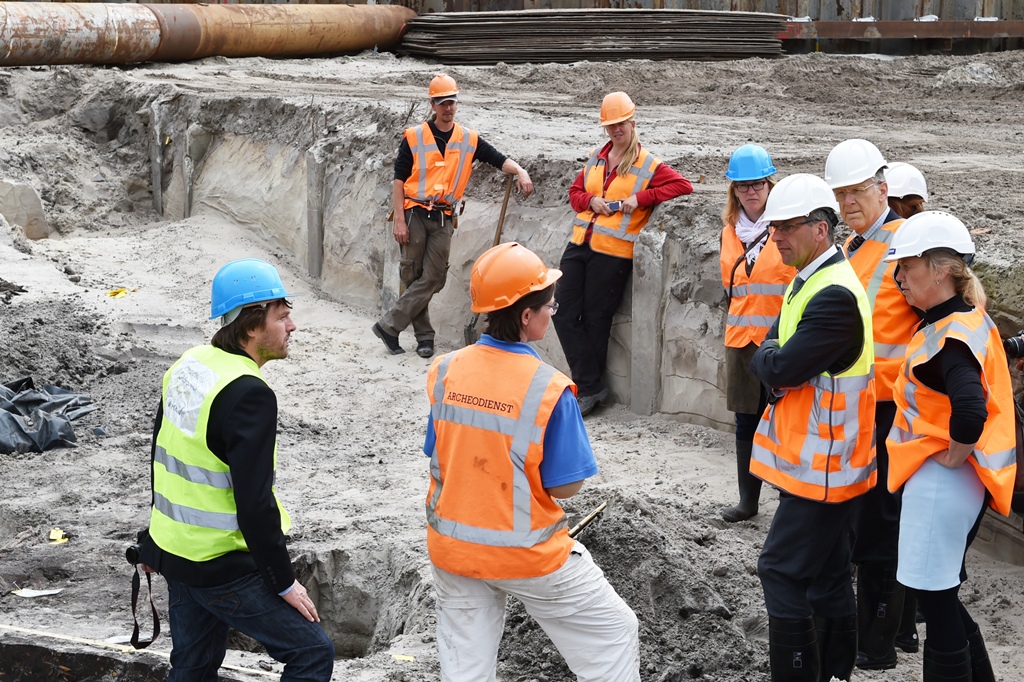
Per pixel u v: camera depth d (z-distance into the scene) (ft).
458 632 11.97
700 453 24.67
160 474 11.84
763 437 14.07
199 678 12.35
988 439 12.84
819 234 13.33
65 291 34.86
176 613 12.18
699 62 61.67
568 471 11.41
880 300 15.44
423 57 65.26
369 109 40.47
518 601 16.06
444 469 11.83
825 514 13.46
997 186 27.22
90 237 47.44
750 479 20.29
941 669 13.08
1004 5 71.41
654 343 26.73
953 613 13.01
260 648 18.03
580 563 11.95
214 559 11.62
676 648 15.29
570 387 11.50
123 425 25.62
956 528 12.89
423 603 17.12
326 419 27.27
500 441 11.42
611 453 24.79
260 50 59.62
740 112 47.57
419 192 30.55
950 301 12.96
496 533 11.51
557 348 29.55
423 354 32.07
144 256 42.75
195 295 37.58
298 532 19.90
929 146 36.76
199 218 46.55
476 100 49.62
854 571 18.65
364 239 37.22
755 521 20.53
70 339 29.07
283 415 26.78
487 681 12.04
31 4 52.70
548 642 15.31
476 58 62.75
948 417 12.93
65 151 49.90
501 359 11.66
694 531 18.88
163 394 12.00
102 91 51.85
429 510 12.09
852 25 67.15
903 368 13.28
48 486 22.27
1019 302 18.83
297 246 41.86
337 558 19.21
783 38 67.46
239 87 50.70
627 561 16.30
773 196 13.44
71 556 19.13
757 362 13.73
